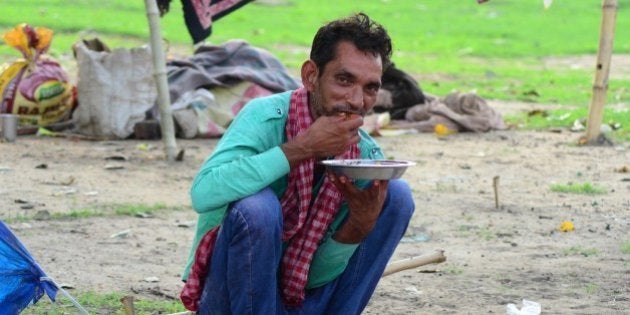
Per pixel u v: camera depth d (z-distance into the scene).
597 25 33.94
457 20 34.12
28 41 13.95
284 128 5.01
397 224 5.18
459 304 6.91
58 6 31.00
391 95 15.42
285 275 5.08
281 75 14.89
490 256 8.27
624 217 9.82
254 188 4.75
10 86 13.86
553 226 9.38
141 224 9.12
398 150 13.43
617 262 8.12
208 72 14.57
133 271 7.57
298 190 4.94
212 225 5.08
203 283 5.07
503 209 10.07
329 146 4.74
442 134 14.91
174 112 13.88
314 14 33.97
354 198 4.84
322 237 5.07
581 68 24.91
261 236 4.73
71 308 6.57
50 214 9.24
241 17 31.98
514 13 36.38
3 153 12.39
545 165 12.62
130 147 13.19
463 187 11.13
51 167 11.62
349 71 4.75
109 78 13.78
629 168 12.30
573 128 15.46
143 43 25.31
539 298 7.07
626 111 17.09
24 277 5.20
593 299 7.07
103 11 30.72
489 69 23.81
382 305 6.88
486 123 15.29
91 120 13.82
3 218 9.02
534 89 20.56
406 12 35.69
